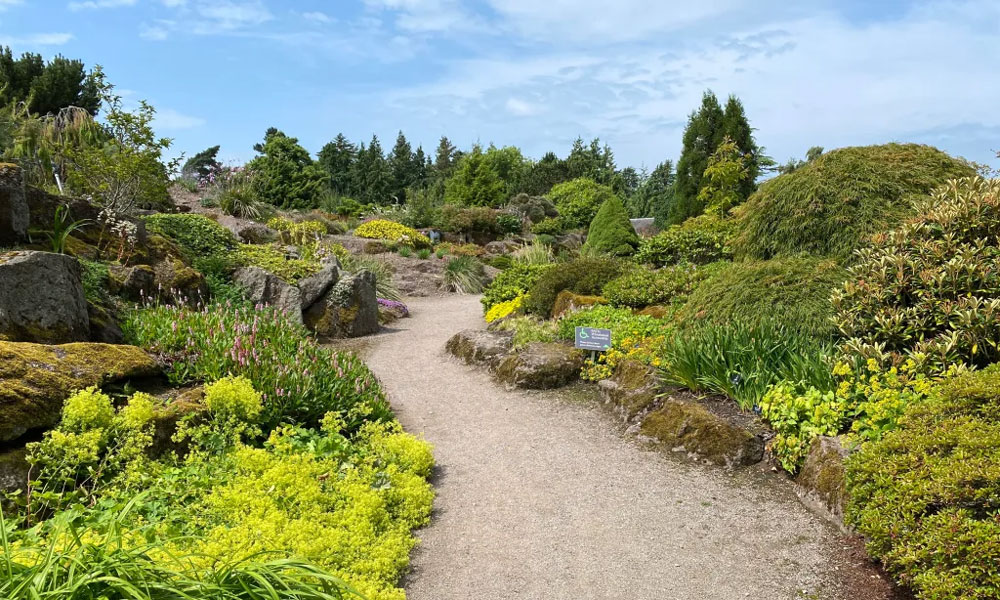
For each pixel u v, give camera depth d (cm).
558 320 1008
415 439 577
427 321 1405
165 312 725
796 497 486
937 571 313
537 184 5625
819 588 371
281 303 1091
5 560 236
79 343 539
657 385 686
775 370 616
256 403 527
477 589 375
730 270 790
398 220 2906
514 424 693
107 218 859
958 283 527
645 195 5831
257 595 245
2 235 687
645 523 457
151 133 1271
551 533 445
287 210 2672
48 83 3119
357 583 332
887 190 758
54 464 416
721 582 380
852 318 575
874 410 475
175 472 448
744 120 2641
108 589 234
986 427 362
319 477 472
